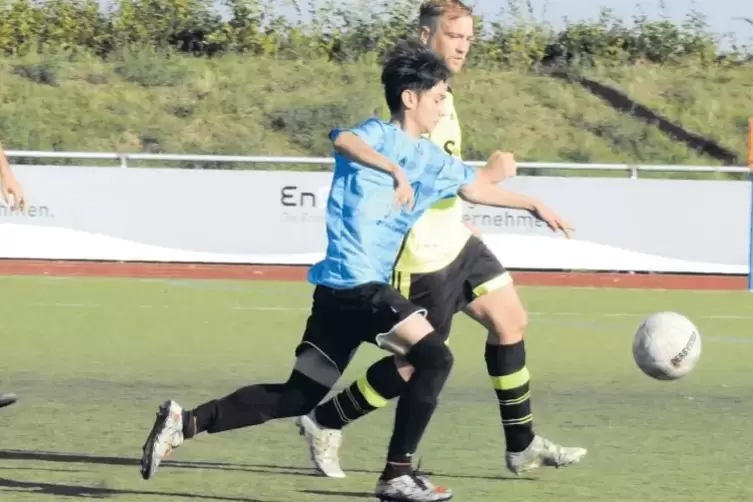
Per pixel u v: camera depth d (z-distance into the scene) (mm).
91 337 29891
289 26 82938
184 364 25969
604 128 73750
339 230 13539
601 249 46781
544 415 20766
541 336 31797
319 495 14492
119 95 73188
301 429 15609
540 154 70750
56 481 15016
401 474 13430
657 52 83875
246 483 15109
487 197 14250
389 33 82688
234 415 13586
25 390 22328
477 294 15086
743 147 72812
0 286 40781
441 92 13945
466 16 15922
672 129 74250
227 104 73062
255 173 46375
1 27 79188
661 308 39062
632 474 16078
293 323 33250
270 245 46562
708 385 24375
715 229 47094
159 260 46562
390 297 13336
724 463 16875
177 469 15922
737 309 39188
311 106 73062
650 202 46906
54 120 70062
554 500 14484
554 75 79875
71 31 80375
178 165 68375
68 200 46219
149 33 81438
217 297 39188
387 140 13625
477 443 18109
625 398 22672
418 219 14586
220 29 81812
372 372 15180
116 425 19031
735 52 84500
